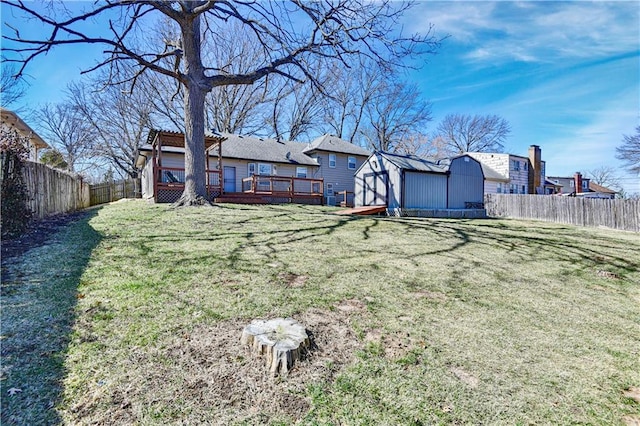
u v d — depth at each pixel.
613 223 12.95
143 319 2.90
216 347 2.54
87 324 2.75
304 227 7.80
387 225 9.02
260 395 2.08
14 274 3.82
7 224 5.53
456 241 7.33
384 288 4.11
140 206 10.59
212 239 6.04
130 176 25.50
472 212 15.88
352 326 3.06
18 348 2.37
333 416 1.95
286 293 3.70
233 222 7.82
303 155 21.56
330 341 2.76
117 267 4.23
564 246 7.53
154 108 23.50
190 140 9.97
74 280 3.70
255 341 2.51
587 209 13.93
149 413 1.87
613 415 2.12
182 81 9.68
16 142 5.96
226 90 24.97
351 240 6.77
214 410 1.93
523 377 2.48
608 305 4.07
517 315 3.61
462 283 4.53
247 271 4.36
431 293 4.08
